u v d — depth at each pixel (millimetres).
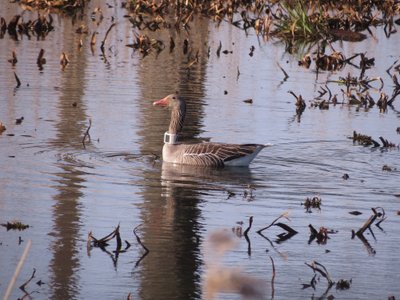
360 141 17391
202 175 14992
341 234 12336
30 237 11719
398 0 35938
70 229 12094
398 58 26766
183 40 28359
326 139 17484
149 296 9992
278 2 35125
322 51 27719
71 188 13859
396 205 13625
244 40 29062
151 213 12859
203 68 24234
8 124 17484
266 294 10188
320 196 13984
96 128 17516
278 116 19234
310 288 10438
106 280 10430
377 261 11383
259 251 11562
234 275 6516
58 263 10906
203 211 13039
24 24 28453
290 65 25422
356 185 14641
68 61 24219
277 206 13422
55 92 20469
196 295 10047
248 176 14992
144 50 26219
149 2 33250
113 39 27969
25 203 13055
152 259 11141
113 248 11477
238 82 22609
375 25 32656
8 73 22312
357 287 10516
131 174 14789
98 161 15422
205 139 17094
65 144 16297
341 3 35375
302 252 11617
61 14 32000
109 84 21578
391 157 16391
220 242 6207
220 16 32719
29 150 15836
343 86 22953
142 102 19891
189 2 33375
